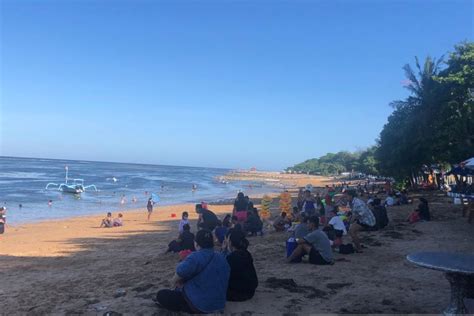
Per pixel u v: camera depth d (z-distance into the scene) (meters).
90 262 13.27
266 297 6.93
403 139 39.94
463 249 11.68
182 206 45.19
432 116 35.69
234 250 6.89
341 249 10.98
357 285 7.77
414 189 49.16
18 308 7.46
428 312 6.20
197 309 5.93
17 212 37.06
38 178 90.69
